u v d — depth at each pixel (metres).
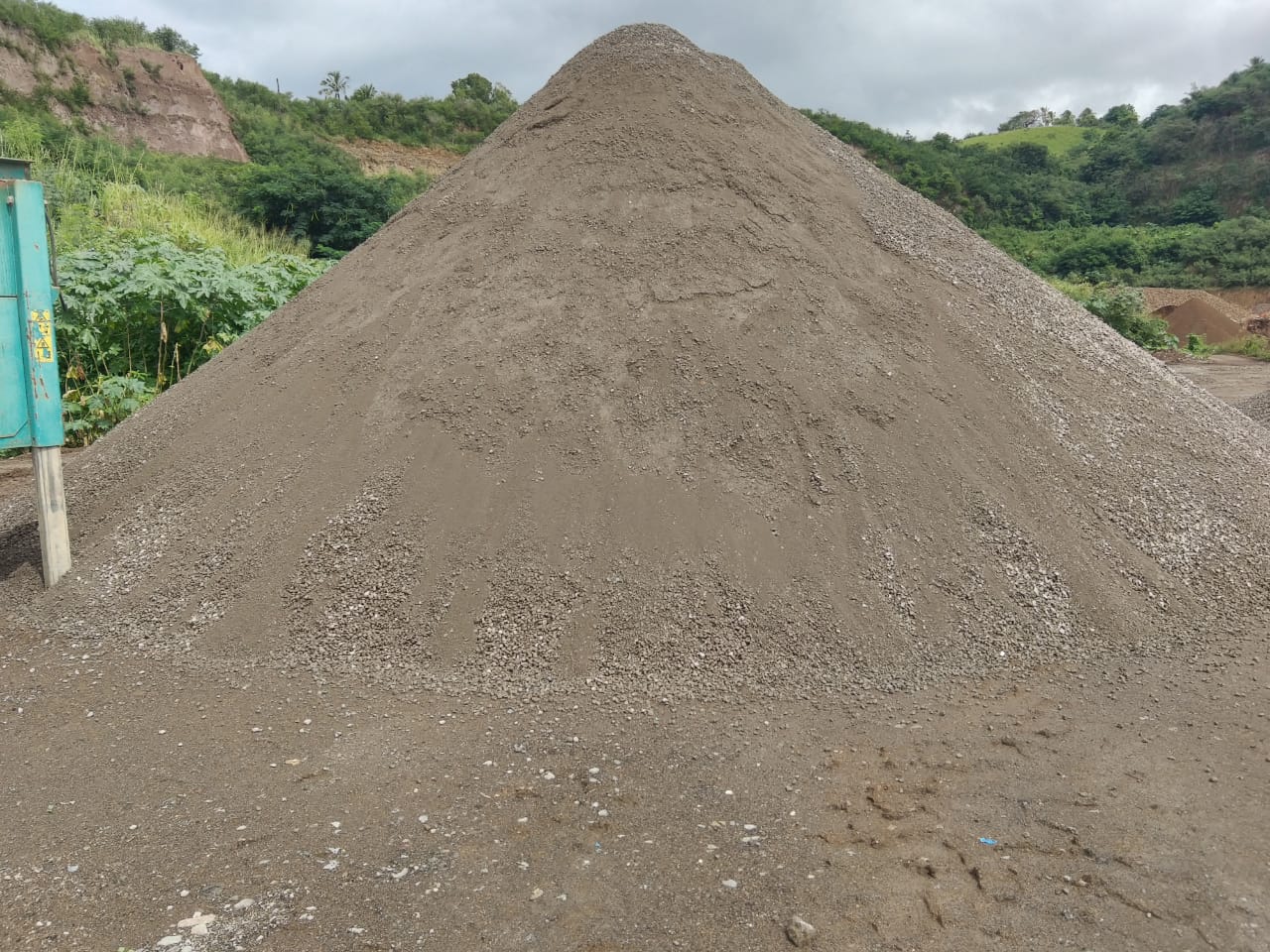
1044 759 2.79
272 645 3.54
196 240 10.82
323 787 2.67
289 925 2.09
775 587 3.54
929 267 5.24
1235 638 3.66
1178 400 5.47
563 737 2.93
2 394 4.01
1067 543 3.94
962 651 3.45
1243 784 2.62
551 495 3.79
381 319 4.77
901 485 3.93
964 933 2.04
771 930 2.06
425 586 3.61
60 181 12.81
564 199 4.95
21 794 2.66
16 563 4.49
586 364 4.19
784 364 4.23
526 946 2.02
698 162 5.07
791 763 2.78
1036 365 4.92
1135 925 2.05
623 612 3.43
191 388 5.30
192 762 2.83
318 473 4.12
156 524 4.35
